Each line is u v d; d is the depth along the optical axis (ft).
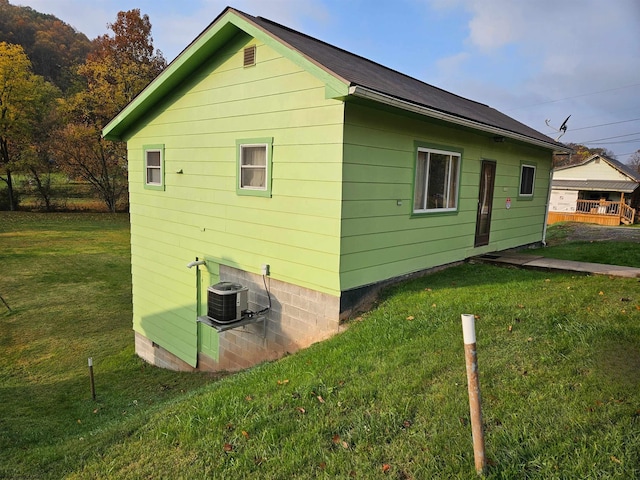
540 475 7.59
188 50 22.57
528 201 35.06
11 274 53.67
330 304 18.44
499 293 18.98
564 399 9.91
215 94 23.00
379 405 10.78
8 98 91.40
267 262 21.13
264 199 20.83
